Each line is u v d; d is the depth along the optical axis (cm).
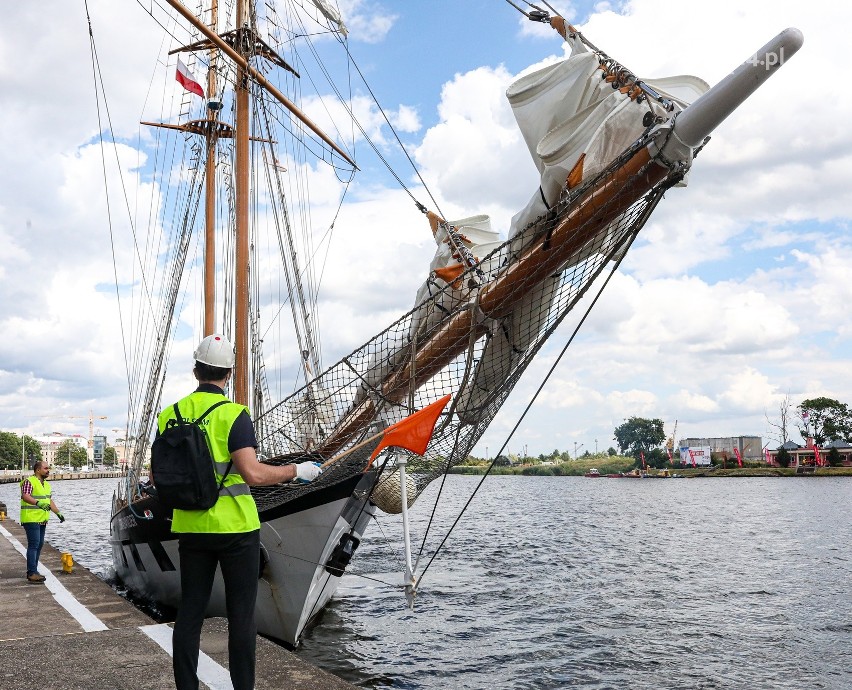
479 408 818
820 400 13575
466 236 992
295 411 934
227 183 1916
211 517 340
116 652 506
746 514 4594
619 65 657
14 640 538
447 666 1045
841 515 4403
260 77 1661
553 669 1035
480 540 2986
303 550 1000
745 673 1023
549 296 759
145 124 2169
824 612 1454
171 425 355
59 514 1164
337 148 1928
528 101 712
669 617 1400
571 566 2152
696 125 586
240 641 344
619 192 638
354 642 1181
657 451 16200
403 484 654
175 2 1420
